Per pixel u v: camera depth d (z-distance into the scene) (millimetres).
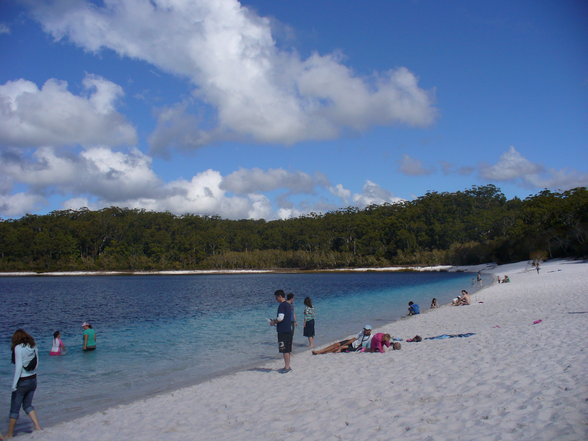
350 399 8305
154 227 156375
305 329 16422
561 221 78938
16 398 8086
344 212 171000
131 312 33906
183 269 143625
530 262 75000
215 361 14938
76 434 7926
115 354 16781
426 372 9695
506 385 7812
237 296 49156
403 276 90812
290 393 9383
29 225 146750
